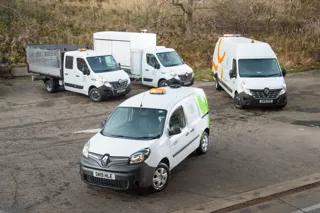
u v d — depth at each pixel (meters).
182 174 9.44
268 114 15.36
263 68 16.23
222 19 32.19
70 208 7.77
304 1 36.59
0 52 25.98
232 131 13.10
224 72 18.25
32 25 29.27
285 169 9.62
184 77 19.41
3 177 9.43
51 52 19.22
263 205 7.80
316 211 7.45
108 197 8.24
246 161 10.27
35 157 10.84
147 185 8.01
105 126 9.24
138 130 8.84
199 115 10.53
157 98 9.73
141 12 33.47
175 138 9.01
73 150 11.41
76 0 34.88
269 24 32.03
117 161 7.95
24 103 17.75
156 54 19.67
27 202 8.06
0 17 29.61
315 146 11.38
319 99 17.84
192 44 28.67
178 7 33.03
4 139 12.62
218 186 8.69
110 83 17.59
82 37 28.62
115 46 21.22
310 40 29.97
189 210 7.53
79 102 17.83
